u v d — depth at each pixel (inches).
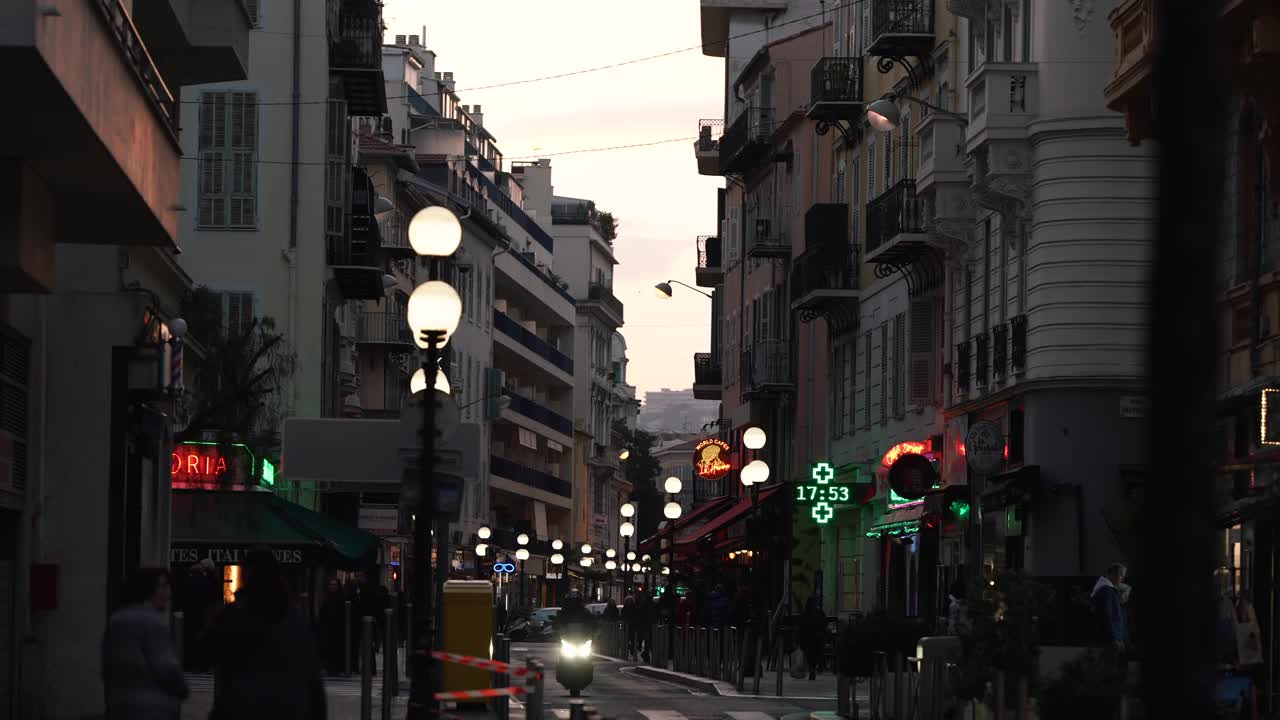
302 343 2260.1
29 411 1139.9
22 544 1125.1
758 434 1950.1
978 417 1710.1
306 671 577.9
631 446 7135.8
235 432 1729.8
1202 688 326.3
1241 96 1093.8
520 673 748.0
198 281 2236.7
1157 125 334.6
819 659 1822.1
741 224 3139.8
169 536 1533.0
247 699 568.7
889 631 1186.0
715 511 3107.8
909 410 2043.6
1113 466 1514.5
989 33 1727.4
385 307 3221.0
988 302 1727.4
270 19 2260.1
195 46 1244.5
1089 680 749.3
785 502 1966.0
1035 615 848.9
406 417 858.1
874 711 1150.3
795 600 2497.5
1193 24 328.2
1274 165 1049.5
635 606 2503.7
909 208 1921.8
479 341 4345.5
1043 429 1529.3
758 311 2952.8
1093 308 1517.0
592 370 5954.7
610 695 1521.9
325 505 2598.4
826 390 2486.5
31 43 636.7
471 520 4242.1
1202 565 327.9
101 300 1247.5
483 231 4325.8
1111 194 1518.2
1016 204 1590.8
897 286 2101.4
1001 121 1553.9
